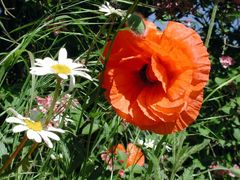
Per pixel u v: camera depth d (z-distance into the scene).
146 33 0.40
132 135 0.66
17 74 0.97
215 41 1.23
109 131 0.51
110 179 0.49
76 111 0.57
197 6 1.13
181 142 0.46
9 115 0.51
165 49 0.40
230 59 1.14
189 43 0.40
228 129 1.12
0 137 0.48
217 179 1.09
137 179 0.56
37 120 0.34
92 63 0.56
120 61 0.40
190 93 0.40
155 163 0.43
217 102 1.12
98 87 0.41
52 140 0.46
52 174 0.48
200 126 1.07
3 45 1.09
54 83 0.57
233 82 1.10
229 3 1.17
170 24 0.40
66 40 0.83
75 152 0.45
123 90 0.41
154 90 0.41
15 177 0.43
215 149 1.16
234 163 1.12
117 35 0.40
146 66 0.42
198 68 0.40
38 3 0.99
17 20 1.10
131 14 0.40
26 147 0.45
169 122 0.40
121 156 0.52
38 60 0.34
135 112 0.40
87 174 0.45
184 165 1.09
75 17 0.86
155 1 1.05
